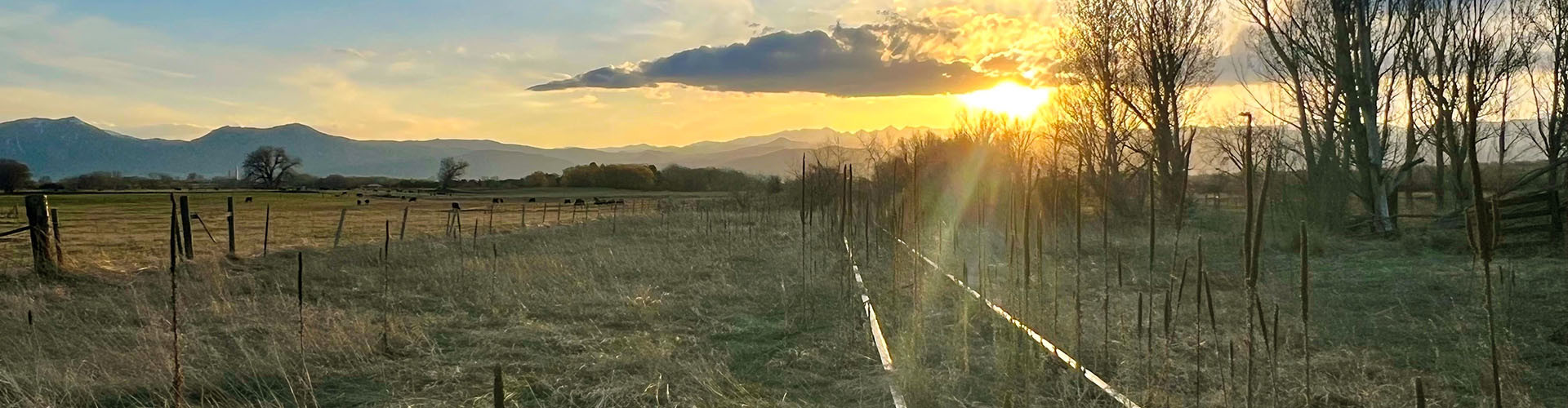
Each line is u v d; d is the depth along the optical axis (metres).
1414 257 15.69
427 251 19.52
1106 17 26.33
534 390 7.05
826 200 21.48
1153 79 25.78
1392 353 7.61
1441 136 21.48
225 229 32.03
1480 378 6.46
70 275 13.58
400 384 7.28
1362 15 21.11
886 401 6.45
